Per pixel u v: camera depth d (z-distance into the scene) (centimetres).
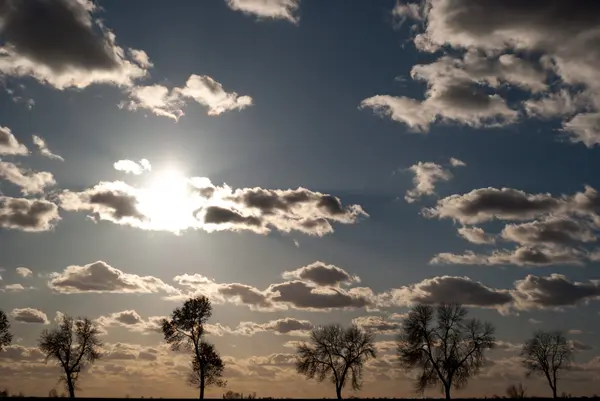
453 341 7500
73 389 7969
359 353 8138
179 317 7538
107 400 11231
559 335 9362
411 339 7581
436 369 7494
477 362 7406
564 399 9488
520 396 9775
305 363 8169
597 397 9488
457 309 7600
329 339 8206
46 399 9325
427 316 7612
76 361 8031
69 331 8056
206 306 7656
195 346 7569
